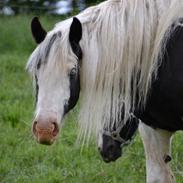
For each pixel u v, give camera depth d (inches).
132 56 305.1
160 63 304.7
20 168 452.8
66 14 1153.4
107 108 308.0
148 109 315.6
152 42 306.2
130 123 330.6
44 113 284.2
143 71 307.1
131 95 311.9
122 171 440.5
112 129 323.6
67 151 480.1
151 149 336.2
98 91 304.8
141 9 308.3
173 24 305.1
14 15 1181.1
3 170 447.5
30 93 658.2
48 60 289.4
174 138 487.2
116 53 303.7
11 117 565.0
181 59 302.7
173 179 344.5
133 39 305.0
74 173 438.6
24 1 1395.2
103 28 306.0
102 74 303.4
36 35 301.9
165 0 309.6
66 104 290.0
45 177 430.9
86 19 310.0
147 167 339.9
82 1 837.2
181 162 451.2
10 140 507.2
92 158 469.1
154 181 337.4
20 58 869.8
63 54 289.7
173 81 303.6
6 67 795.4
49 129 282.4
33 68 293.0
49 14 1223.5
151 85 308.0
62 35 294.0
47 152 480.7
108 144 329.7
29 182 422.3
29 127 530.0
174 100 305.9
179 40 304.3
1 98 640.4
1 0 1338.6
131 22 306.3
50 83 287.9
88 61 301.4
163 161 338.0
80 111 309.0
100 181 422.9
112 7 311.0
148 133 334.6
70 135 507.2
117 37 304.2
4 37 1003.9
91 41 303.9
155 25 307.1
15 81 718.5
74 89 293.9
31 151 480.1
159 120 319.0
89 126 309.6
